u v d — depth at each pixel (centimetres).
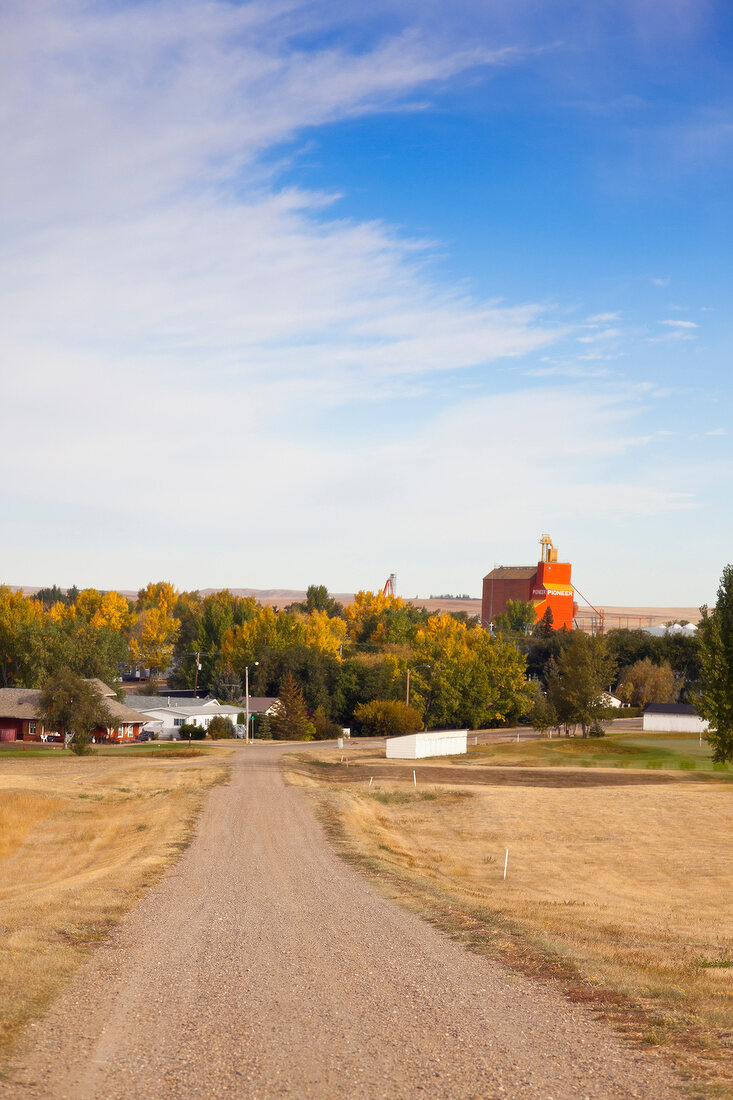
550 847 4397
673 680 16300
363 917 2066
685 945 2083
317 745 10550
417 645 13888
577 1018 1193
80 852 3866
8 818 4731
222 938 1770
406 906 2250
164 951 1620
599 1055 1028
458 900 2448
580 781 7081
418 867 3481
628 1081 938
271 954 1623
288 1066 980
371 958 1602
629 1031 1133
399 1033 1114
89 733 8906
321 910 2156
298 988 1359
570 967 1527
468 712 13012
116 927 1855
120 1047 1033
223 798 5353
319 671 13625
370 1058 1012
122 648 15275
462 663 13050
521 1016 1201
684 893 3322
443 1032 1120
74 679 8719
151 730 11775
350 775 7250
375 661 15888
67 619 17112
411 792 6134
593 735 11362
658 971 1573
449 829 4909
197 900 2270
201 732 11419
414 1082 932
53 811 5034
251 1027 1134
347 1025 1151
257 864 3048
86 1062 975
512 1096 891
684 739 11012
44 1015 1147
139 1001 1248
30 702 9694
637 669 15925
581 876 3666
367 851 3522
